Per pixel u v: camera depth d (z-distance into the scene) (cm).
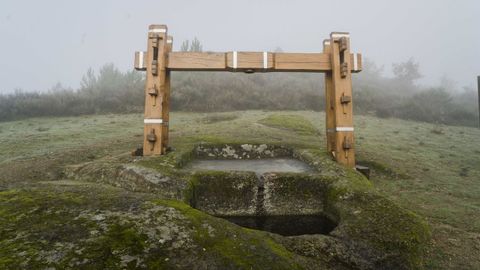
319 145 778
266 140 775
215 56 522
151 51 512
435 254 313
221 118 1259
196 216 255
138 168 409
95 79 2097
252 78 2062
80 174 446
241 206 404
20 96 1627
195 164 552
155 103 509
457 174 640
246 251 215
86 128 1063
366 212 311
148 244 206
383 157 722
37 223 226
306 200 405
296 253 237
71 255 185
